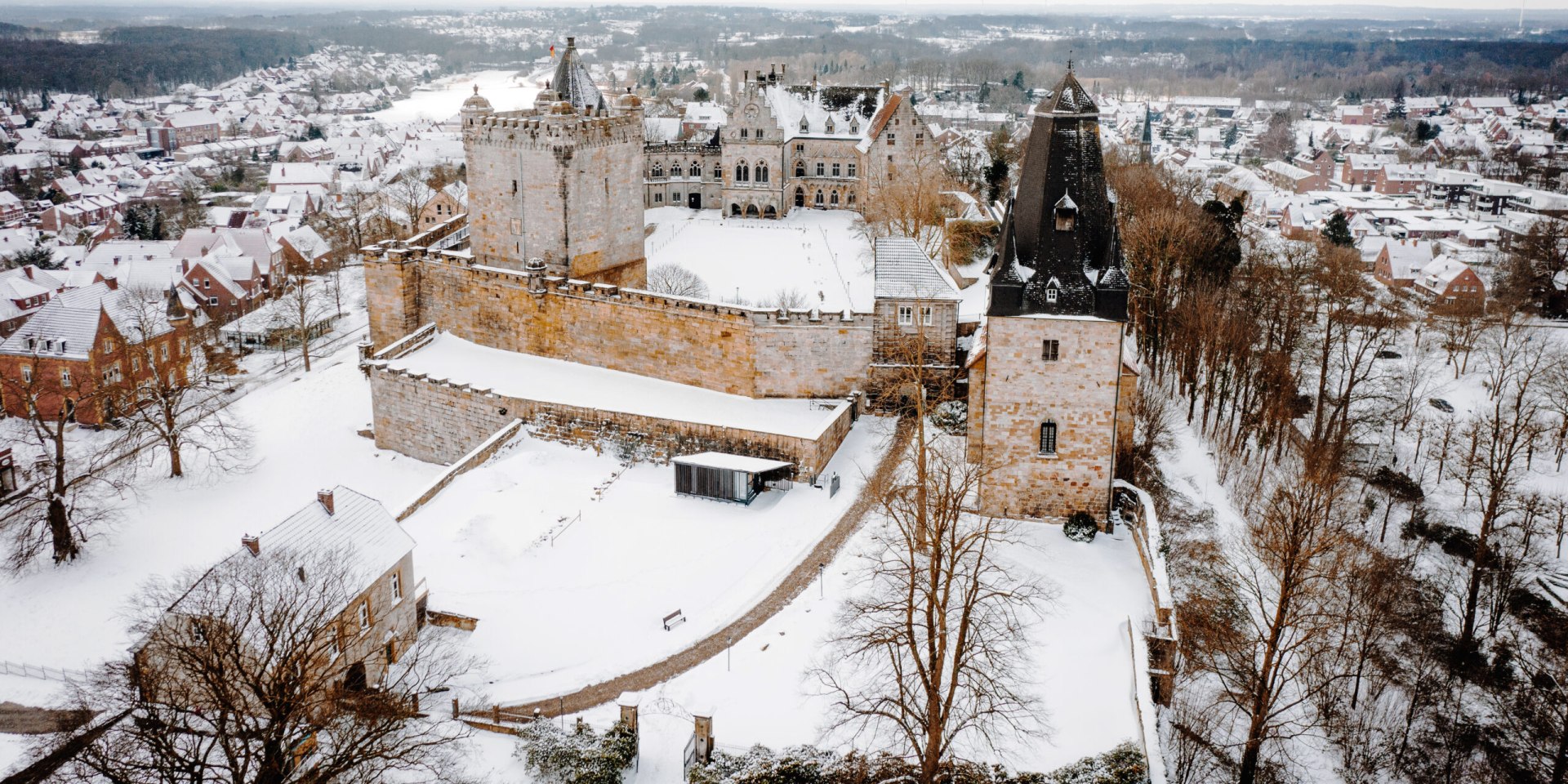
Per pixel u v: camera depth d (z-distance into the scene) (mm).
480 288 111062
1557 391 115312
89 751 50188
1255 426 106562
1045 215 69562
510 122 108312
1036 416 73125
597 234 112875
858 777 53469
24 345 118562
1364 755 67812
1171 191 159000
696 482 84625
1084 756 54375
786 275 142000
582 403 95188
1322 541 64250
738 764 53906
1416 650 76625
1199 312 110812
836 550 75875
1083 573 69938
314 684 52781
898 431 93000
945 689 59844
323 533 62562
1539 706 70688
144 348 109312
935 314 94188
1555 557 90812
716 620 68312
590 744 54281
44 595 80188
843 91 194625
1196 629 69125
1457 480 102250
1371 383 114438
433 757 54281
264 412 116312
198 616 53312
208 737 56281
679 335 100625
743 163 183125
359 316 164625
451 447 102250
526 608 71188
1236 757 65000
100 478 93438
